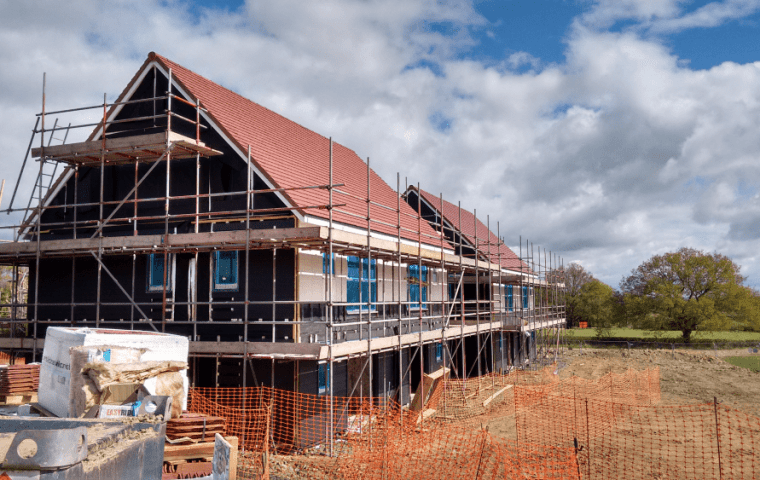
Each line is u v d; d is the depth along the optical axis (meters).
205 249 14.73
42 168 16.56
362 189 21.94
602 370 33.22
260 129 18.41
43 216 18.38
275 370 14.48
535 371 31.27
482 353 28.80
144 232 16.66
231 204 15.84
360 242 14.58
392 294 20.12
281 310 14.62
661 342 48.38
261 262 14.98
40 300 17.62
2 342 16.20
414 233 23.27
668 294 46.69
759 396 23.97
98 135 17.83
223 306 15.22
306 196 16.20
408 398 21.06
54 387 10.57
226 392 14.72
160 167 16.86
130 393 9.29
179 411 9.87
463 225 34.06
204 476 8.12
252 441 13.54
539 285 34.47
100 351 9.63
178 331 15.54
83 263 17.17
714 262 46.72
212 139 16.30
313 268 15.49
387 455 12.94
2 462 3.21
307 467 12.55
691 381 28.14
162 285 15.94
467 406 20.80
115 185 17.38
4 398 12.68
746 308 45.44
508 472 11.52
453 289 28.95
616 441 15.62
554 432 16.55
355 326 17.73
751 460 14.00
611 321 52.44
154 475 4.36
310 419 14.73
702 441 15.05
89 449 3.70
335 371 16.53
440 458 13.10
